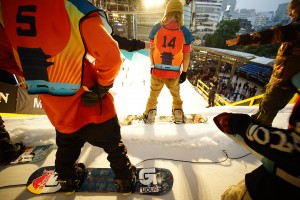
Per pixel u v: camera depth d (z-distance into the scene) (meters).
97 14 0.96
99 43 0.92
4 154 1.92
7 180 1.79
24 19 0.87
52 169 1.91
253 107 3.23
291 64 1.66
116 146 1.38
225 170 1.94
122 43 1.51
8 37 0.92
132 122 2.73
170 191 1.69
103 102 1.27
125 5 11.20
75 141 1.39
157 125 2.59
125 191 1.60
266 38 1.55
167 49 2.26
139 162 2.02
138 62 11.09
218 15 82.38
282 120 2.86
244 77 31.30
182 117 2.70
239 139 0.91
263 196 0.82
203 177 1.85
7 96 3.52
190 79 23.16
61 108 1.12
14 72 1.17
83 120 1.21
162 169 1.93
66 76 1.02
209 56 28.23
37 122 2.64
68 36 0.90
